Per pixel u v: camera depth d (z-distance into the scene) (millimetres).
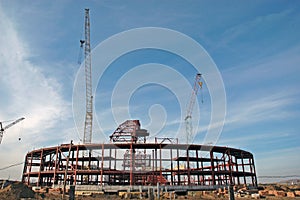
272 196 62969
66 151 97938
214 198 59781
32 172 97125
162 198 54156
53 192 71500
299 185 90125
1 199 47094
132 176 90750
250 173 105938
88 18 113938
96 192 79375
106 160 97000
